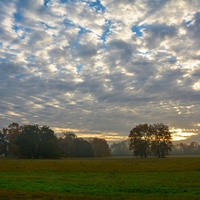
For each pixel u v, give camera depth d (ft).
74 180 114.73
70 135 567.59
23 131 452.35
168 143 457.68
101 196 74.38
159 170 165.78
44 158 444.14
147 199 68.59
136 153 455.22
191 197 70.90
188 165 204.13
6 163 256.93
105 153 609.42
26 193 78.89
